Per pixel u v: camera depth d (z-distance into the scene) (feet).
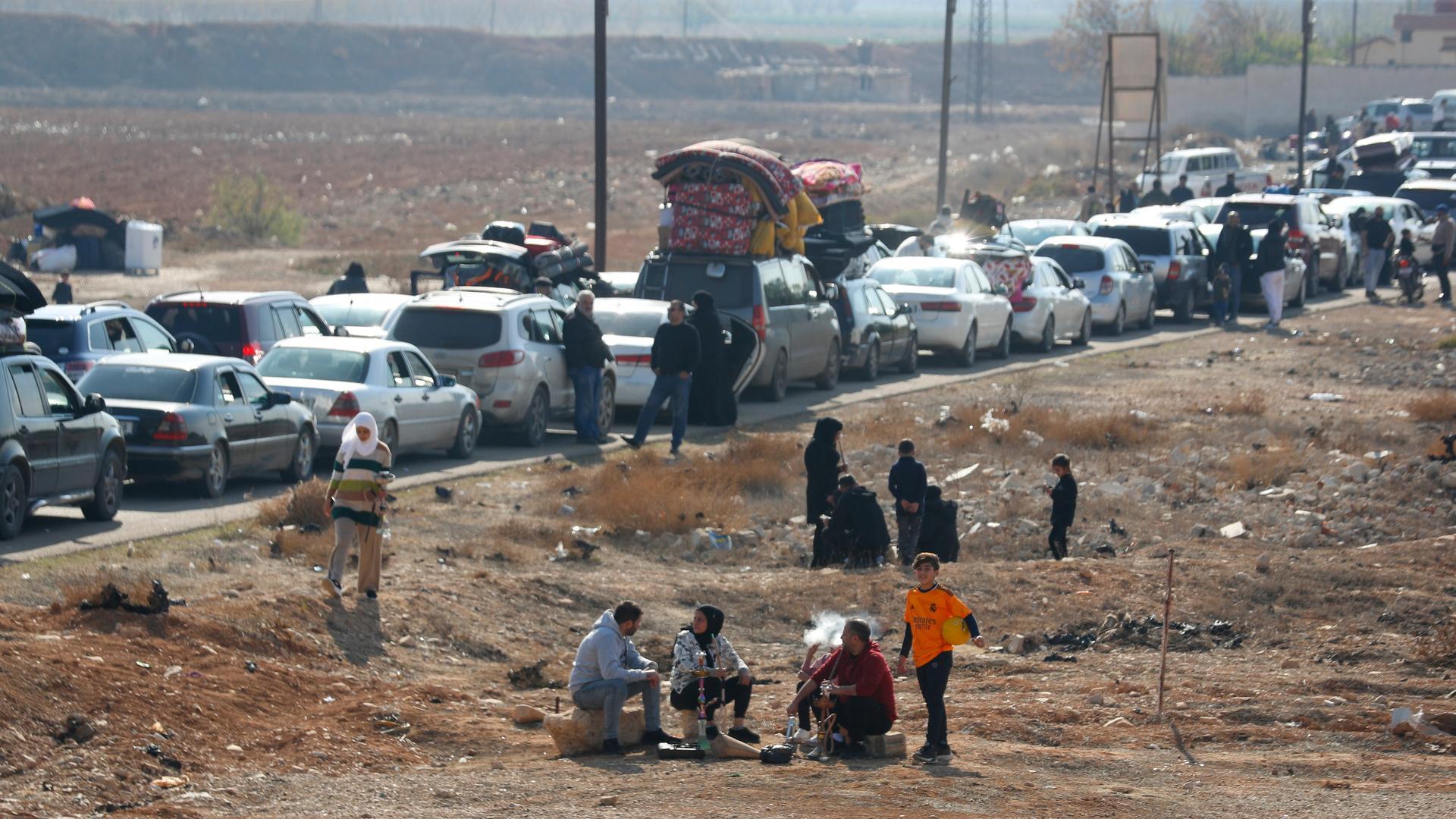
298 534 177.06
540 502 212.02
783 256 318.65
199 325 260.62
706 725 119.55
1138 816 98.43
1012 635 160.35
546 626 158.61
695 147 311.06
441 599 157.28
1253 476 242.99
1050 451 262.06
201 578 159.53
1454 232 502.38
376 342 239.91
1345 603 172.24
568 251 355.56
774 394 312.71
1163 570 179.22
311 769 109.29
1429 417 298.56
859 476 238.68
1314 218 523.70
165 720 113.50
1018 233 480.23
